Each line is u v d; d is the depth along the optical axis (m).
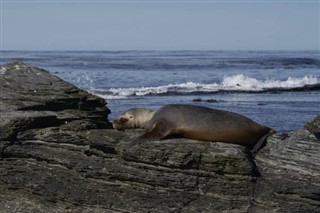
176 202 16.86
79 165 17.97
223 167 16.64
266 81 75.75
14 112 19.59
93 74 93.88
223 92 63.09
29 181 18.48
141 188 17.23
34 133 18.89
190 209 16.77
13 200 18.61
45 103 20.19
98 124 20.05
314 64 147.25
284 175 16.28
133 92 59.41
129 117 19.84
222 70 115.88
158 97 56.00
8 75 21.33
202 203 16.75
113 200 17.42
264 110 45.16
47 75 21.56
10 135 18.81
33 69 21.78
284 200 16.12
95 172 17.72
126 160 17.55
